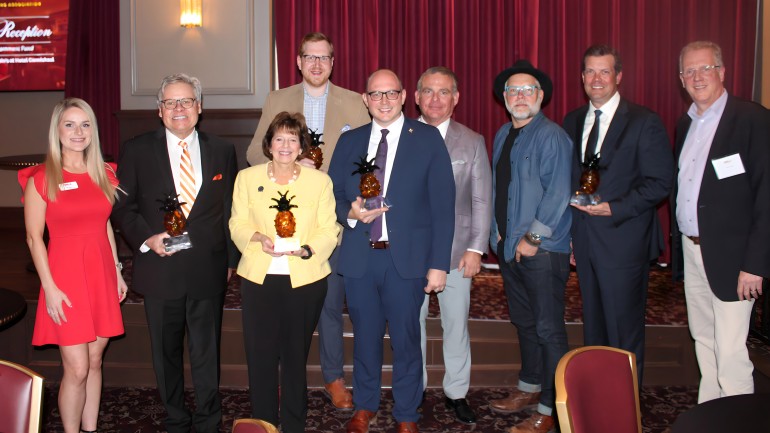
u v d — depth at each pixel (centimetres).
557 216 287
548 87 310
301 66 332
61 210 261
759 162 261
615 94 295
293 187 273
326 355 346
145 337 386
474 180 309
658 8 542
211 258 284
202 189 281
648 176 281
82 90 614
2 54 670
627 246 287
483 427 324
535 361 338
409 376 295
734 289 270
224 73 584
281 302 274
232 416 340
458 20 561
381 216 283
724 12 537
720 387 281
